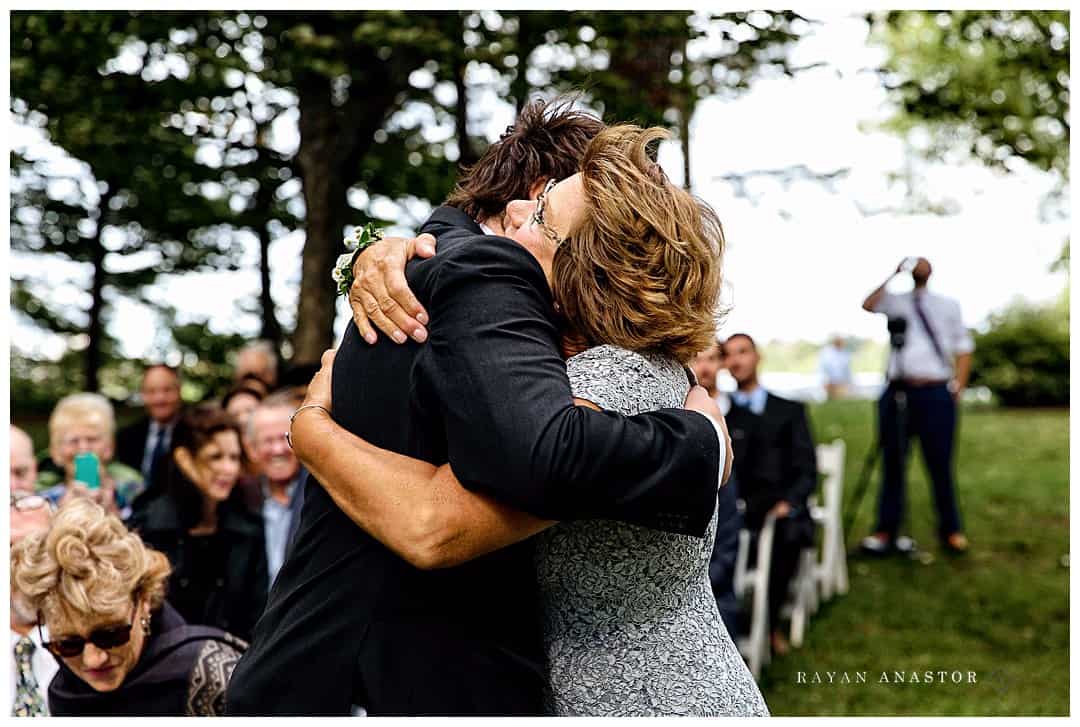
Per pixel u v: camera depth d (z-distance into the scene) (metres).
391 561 1.72
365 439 1.74
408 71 7.24
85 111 7.20
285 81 7.08
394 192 9.15
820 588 6.89
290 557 1.85
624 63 7.03
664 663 1.78
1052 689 5.21
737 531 4.11
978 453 11.06
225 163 8.66
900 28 7.48
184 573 3.61
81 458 4.09
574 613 1.79
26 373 14.12
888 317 7.69
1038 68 7.28
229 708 1.82
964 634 6.07
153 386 5.93
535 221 1.81
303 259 7.65
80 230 11.51
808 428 5.68
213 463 3.65
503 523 1.59
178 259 11.73
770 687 5.30
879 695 5.16
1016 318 15.89
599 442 1.52
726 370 5.72
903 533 7.94
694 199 1.76
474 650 1.72
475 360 1.58
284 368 7.61
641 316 1.69
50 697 2.39
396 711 1.68
